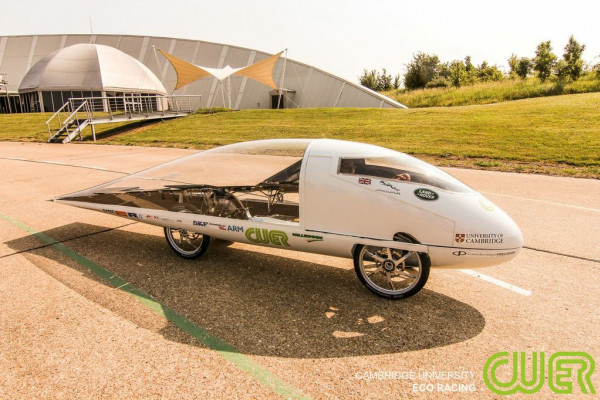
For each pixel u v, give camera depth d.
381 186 3.10
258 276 3.75
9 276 3.65
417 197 3.03
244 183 3.84
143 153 13.24
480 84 31.48
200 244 4.09
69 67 30.75
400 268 3.29
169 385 2.26
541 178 8.76
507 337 2.80
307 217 3.33
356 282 3.65
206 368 2.42
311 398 2.18
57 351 2.55
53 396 2.16
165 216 3.97
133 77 32.72
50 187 7.60
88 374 2.34
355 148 3.46
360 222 3.15
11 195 6.91
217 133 18.02
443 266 3.12
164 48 40.53
